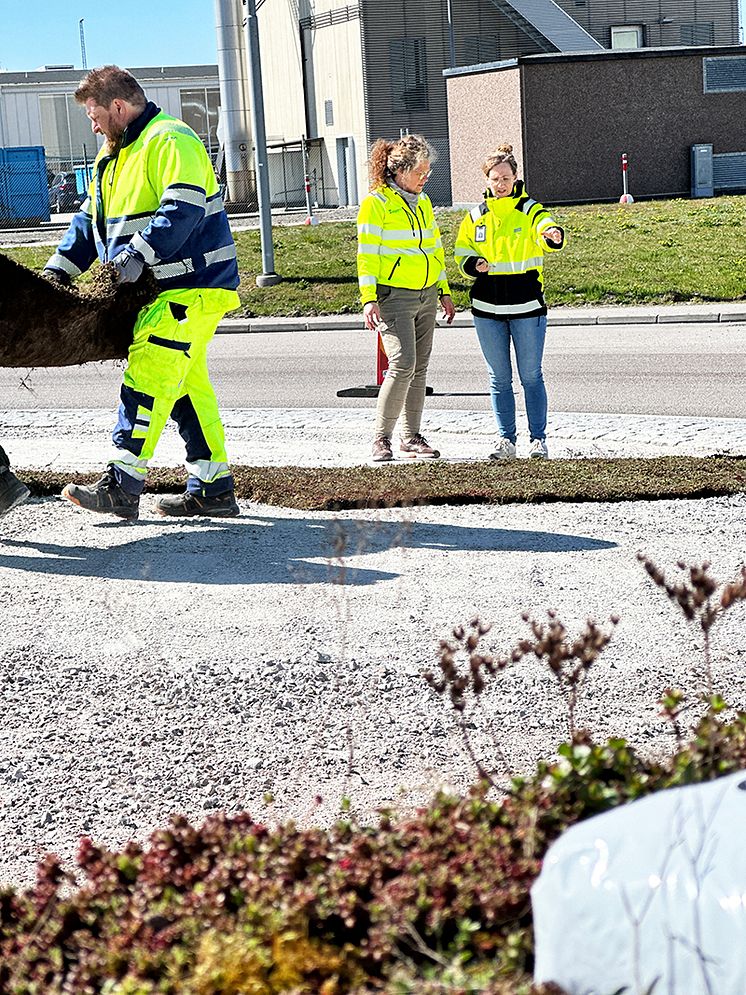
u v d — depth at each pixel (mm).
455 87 41938
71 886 4445
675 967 2561
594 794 3396
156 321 8742
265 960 2834
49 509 10070
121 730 5844
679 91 40594
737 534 8734
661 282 26328
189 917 3076
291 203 55125
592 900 2699
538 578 7852
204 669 6488
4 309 8141
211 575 8156
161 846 3492
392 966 2920
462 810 3525
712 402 15234
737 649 6531
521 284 11422
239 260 31375
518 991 2684
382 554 8508
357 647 6707
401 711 5914
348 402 16625
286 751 5570
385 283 11383
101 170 8969
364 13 50406
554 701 5945
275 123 58688
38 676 6477
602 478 10336
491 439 13430
